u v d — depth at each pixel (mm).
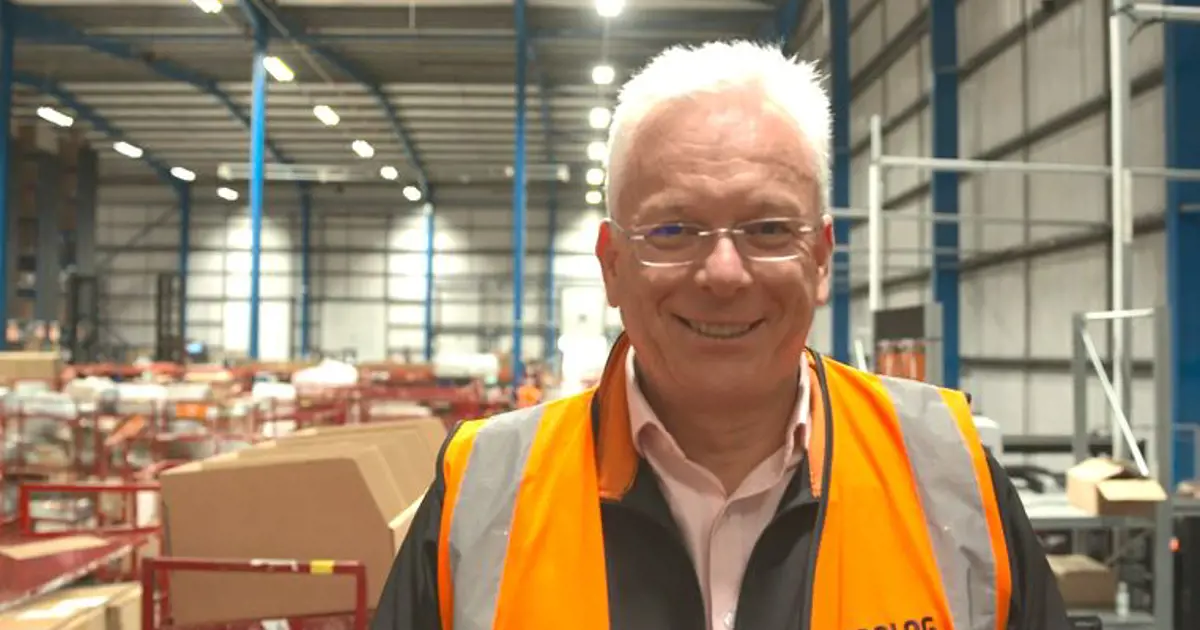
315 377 9641
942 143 9445
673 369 929
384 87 18203
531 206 25047
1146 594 3777
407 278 25250
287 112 19844
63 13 14828
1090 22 7109
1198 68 5203
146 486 3953
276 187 25219
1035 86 8062
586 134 21109
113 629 2770
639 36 15172
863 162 13008
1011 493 1060
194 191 25391
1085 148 7250
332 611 2715
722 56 907
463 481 1073
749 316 894
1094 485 3342
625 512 992
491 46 15484
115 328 25125
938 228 9578
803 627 943
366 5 14477
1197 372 5199
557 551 994
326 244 25344
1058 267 7742
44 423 6320
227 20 14820
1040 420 8094
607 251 999
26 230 19078
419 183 24234
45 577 2850
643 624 949
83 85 18453
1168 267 5328
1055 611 1023
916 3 10609
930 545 999
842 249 6879
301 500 2760
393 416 8883
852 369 1128
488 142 21891
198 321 25188
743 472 1007
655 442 1008
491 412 10258
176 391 7293
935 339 4078
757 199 873
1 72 14477
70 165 20344
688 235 895
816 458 1013
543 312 24859
